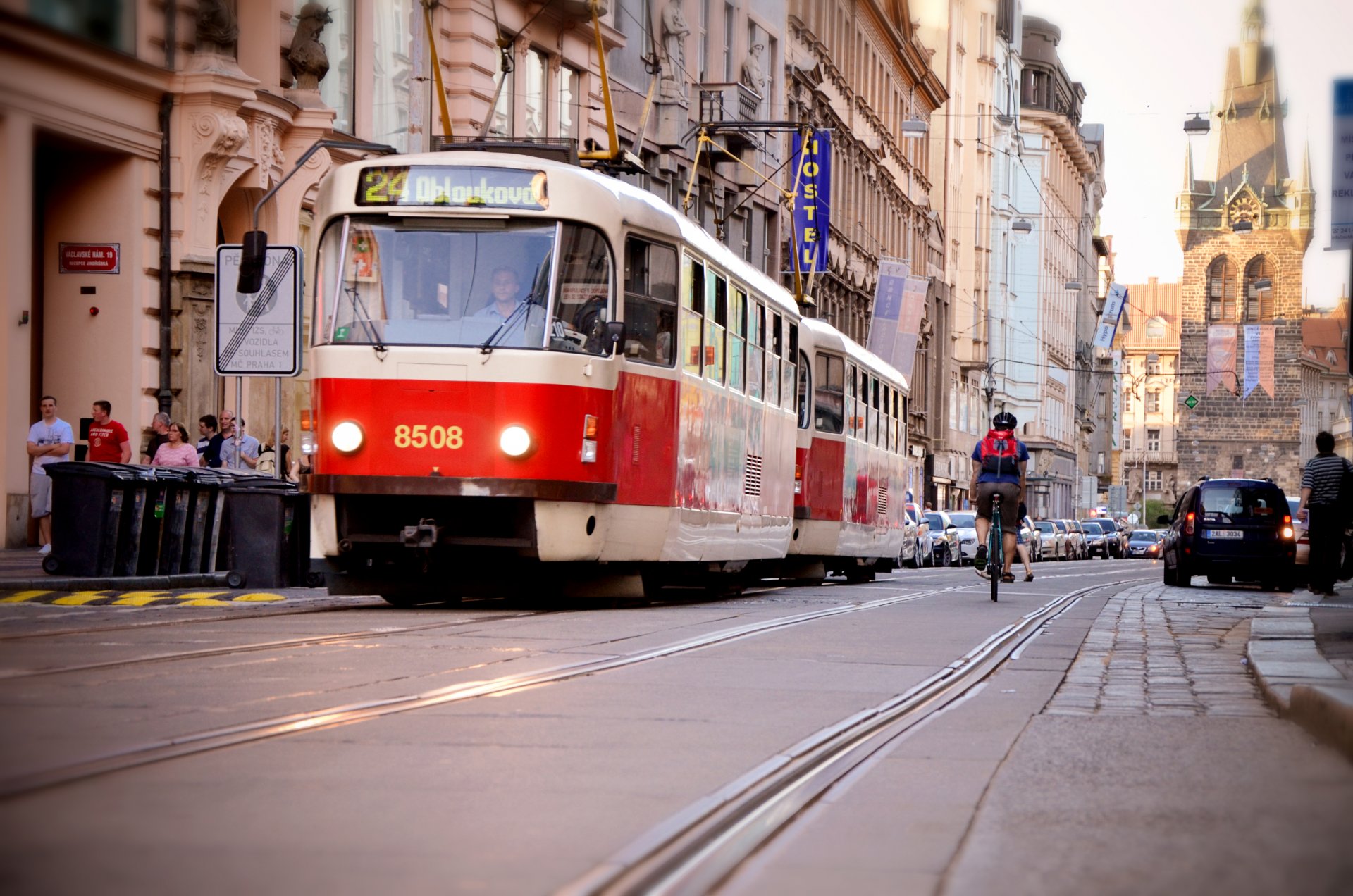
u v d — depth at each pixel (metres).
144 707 9.81
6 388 25.66
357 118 33.91
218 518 21.83
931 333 98.44
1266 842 6.66
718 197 55.75
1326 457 26.38
